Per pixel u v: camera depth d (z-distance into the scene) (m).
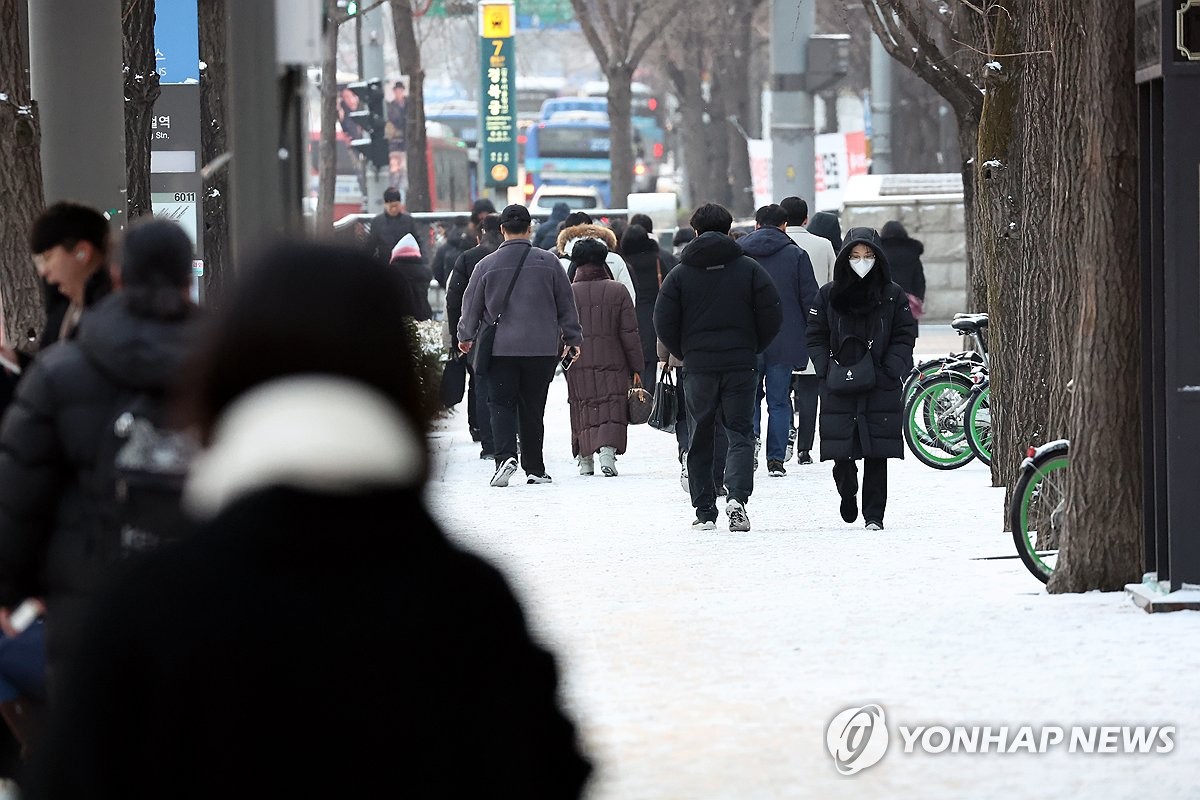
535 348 46.22
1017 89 42.81
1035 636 25.06
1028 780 17.75
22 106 26.64
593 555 34.22
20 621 14.26
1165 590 27.02
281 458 6.62
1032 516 30.45
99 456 13.52
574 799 6.99
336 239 7.04
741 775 18.06
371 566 6.68
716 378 37.12
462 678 6.68
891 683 22.25
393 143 115.31
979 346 52.50
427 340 52.47
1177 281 26.34
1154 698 21.12
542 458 47.38
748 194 194.75
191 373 6.91
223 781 6.48
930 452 51.59
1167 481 26.88
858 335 36.84
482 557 6.91
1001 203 43.97
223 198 52.03
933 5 57.34
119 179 28.97
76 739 6.54
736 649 24.61
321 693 6.52
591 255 49.31
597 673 23.11
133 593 6.61
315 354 6.77
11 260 26.55
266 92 19.02
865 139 128.38
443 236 108.38
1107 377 28.42
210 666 6.49
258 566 6.59
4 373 16.52
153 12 41.41
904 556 33.75
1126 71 28.09
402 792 6.57
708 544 35.69
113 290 15.90
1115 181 28.22
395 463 6.73
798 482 47.41
